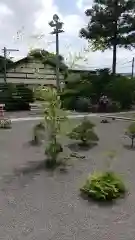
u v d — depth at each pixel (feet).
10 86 87.40
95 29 113.50
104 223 15.49
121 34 117.50
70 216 16.26
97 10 116.37
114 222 15.65
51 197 19.02
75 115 75.15
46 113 27.89
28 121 59.93
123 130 49.39
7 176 23.35
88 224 15.35
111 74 119.24
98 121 62.18
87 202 18.34
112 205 17.94
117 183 19.98
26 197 18.93
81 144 36.86
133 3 111.34
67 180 22.52
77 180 22.53
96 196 18.75
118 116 72.08
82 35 117.50
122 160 29.19
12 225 15.10
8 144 36.45
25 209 17.08
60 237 13.98
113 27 114.73
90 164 27.43
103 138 41.47
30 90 88.43
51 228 14.87
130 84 110.73
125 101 107.04
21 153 31.58
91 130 38.24
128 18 114.11
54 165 26.84
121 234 14.35
